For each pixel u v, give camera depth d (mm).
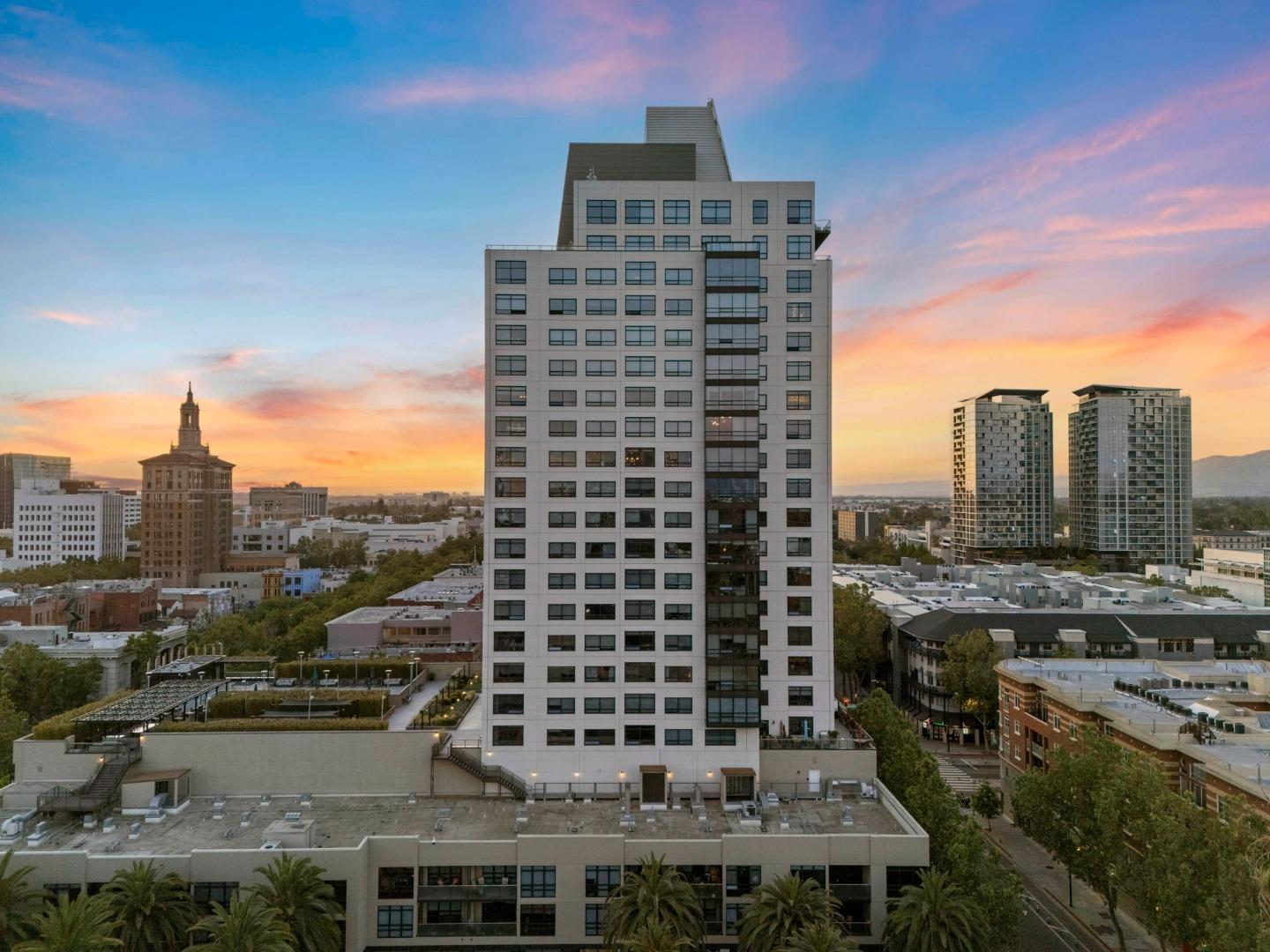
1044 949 69250
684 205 87062
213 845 66688
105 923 53281
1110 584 185250
